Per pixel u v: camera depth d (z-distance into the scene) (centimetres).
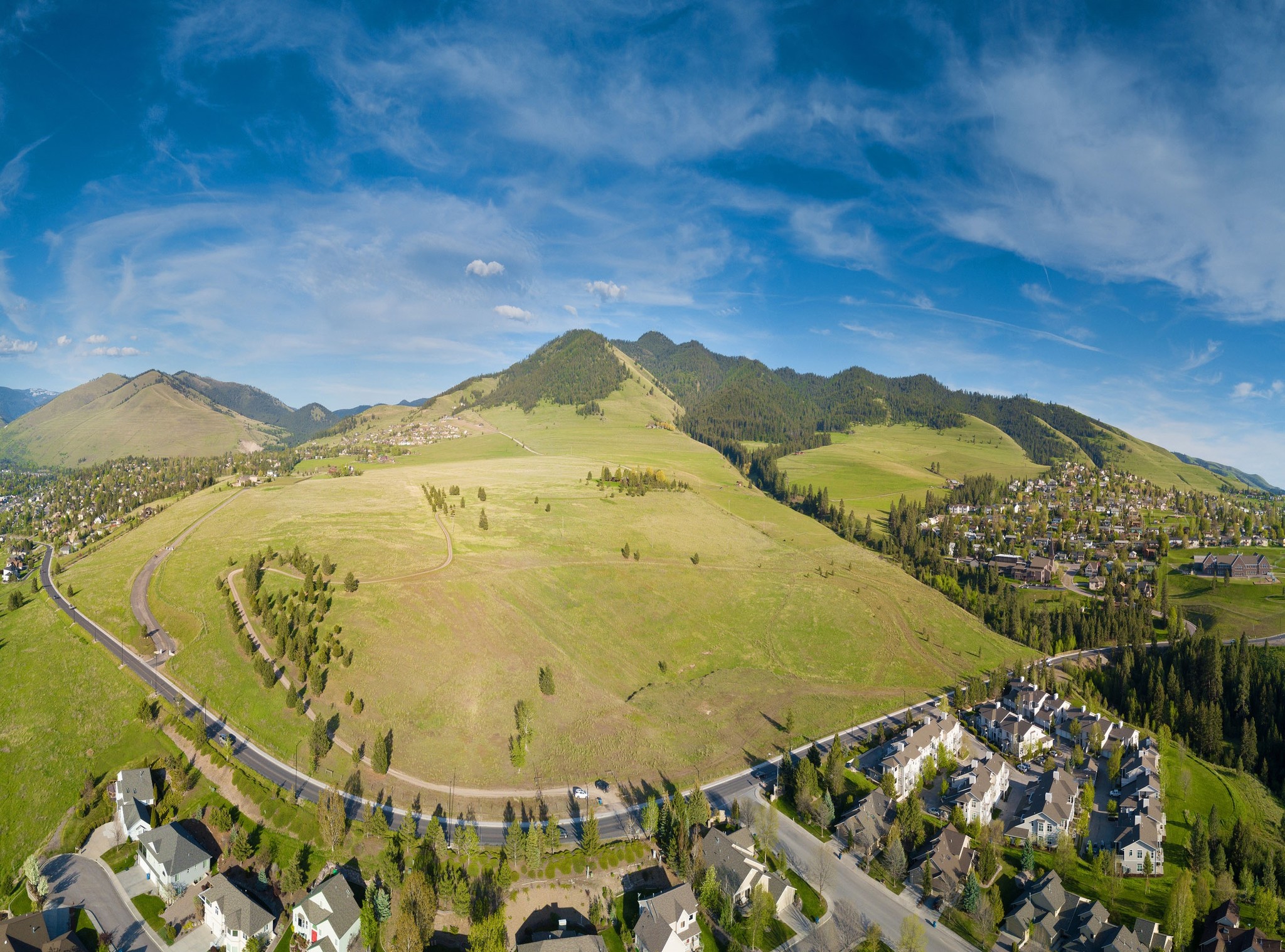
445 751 12631
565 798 11750
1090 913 9338
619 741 13512
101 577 19362
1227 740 16200
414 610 16688
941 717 14888
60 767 11962
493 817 11150
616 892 9738
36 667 14825
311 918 8744
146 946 8762
